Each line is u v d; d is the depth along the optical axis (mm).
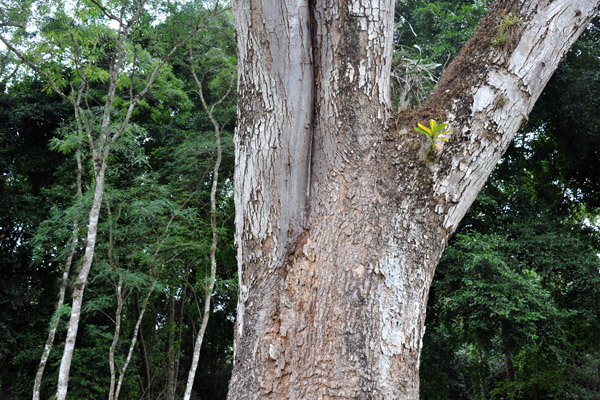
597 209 13773
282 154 1948
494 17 2068
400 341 1788
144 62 9547
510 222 11500
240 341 1953
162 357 13203
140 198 8461
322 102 2016
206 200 11438
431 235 1900
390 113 2084
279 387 1784
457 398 15125
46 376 11070
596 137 11336
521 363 12828
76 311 6535
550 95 11508
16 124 12234
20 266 11664
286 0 1940
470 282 9234
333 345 1764
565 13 1949
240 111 2090
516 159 12312
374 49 2018
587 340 11430
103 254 9000
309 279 1866
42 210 11820
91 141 7504
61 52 8867
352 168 1948
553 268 10141
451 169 1883
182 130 12375
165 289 9898
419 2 11891
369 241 1854
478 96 1910
